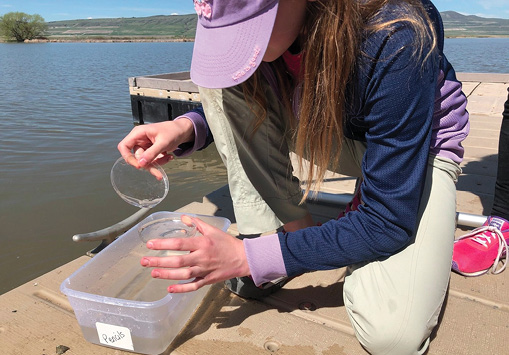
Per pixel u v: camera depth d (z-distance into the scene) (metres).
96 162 4.53
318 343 1.10
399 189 0.93
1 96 9.46
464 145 2.90
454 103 1.13
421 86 0.89
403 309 0.97
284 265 1.01
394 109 0.89
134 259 1.43
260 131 1.27
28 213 3.21
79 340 1.13
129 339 1.07
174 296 1.08
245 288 1.26
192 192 3.57
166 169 4.21
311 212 1.84
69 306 1.28
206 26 0.92
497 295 1.27
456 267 1.37
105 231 1.59
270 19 0.83
